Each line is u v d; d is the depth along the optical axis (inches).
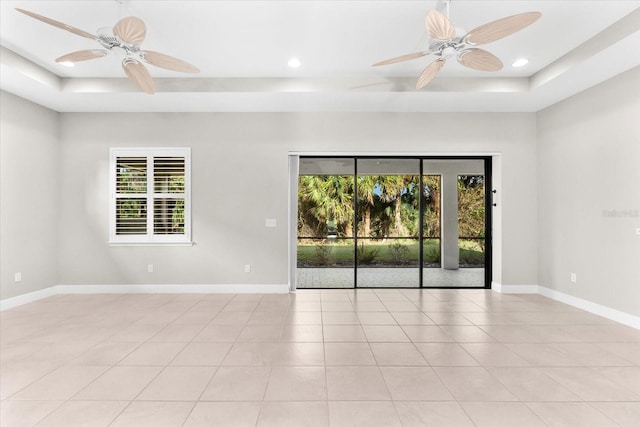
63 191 212.4
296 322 156.3
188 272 214.2
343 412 85.7
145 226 214.8
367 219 229.9
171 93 181.6
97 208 213.5
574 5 118.8
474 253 229.6
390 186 229.9
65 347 126.4
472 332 143.0
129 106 203.2
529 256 214.2
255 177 215.5
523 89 180.7
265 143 215.2
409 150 214.7
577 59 148.0
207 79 180.7
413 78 181.2
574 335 139.3
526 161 214.1
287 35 139.3
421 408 87.5
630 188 150.9
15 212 183.5
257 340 133.9
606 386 98.5
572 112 184.2
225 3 117.6
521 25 98.8
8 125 179.5
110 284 213.2
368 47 149.4
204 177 214.7
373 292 217.0
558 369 109.1
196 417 83.5
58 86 179.0
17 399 91.2
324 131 215.0
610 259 160.6
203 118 214.8
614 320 158.2
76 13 123.2
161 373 106.0
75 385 98.6
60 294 210.2
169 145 214.1
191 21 128.6
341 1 116.8
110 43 111.2
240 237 215.0
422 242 229.3
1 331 143.4
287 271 215.6
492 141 214.5
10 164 180.7
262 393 94.6
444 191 229.6
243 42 144.9
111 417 83.4
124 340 133.4
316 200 230.2
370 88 180.5
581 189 177.8
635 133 148.8
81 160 212.8
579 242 179.0
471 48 115.7
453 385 99.0
